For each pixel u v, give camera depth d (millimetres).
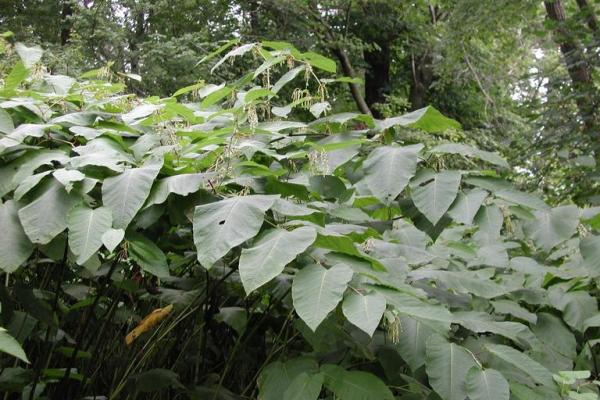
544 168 5215
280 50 2166
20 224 1600
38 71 2369
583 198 3828
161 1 10352
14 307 2268
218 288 2344
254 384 2410
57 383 2223
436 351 1692
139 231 1912
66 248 1736
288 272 2059
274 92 1953
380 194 1767
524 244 3004
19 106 2004
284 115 2180
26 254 1555
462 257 2650
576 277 2441
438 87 12406
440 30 11570
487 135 11539
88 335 2525
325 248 1624
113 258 2203
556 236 1977
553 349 2227
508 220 2285
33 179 1609
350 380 1675
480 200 1841
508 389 1586
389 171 1785
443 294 2182
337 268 1459
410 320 1858
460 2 8492
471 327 1801
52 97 2133
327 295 1379
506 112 11758
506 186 1959
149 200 1662
